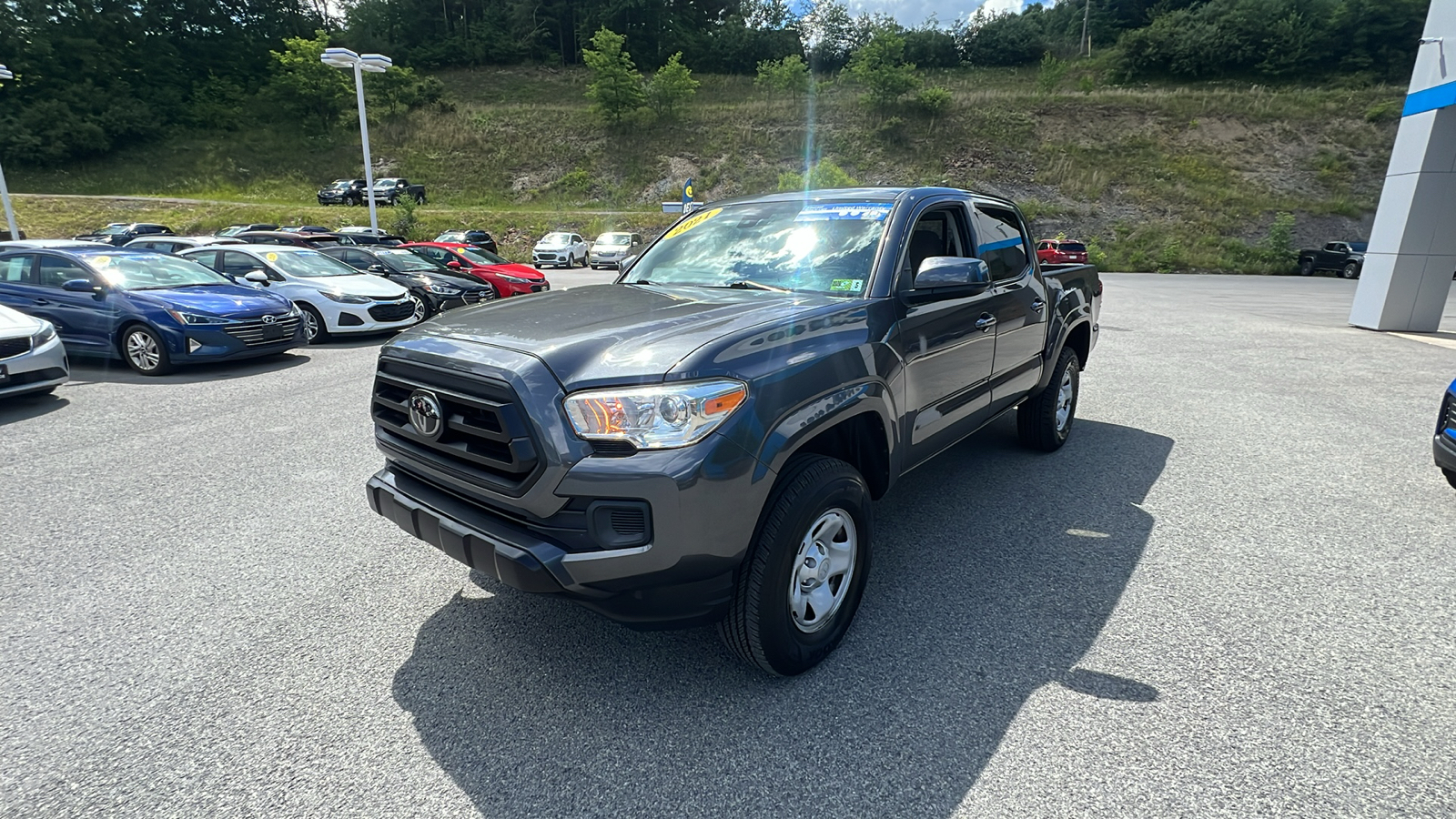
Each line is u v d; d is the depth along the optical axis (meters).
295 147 51.56
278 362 9.41
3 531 4.00
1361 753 2.21
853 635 2.92
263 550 3.76
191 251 11.21
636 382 2.18
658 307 2.85
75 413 6.64
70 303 8.62
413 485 2.71
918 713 2.43
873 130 47.59
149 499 4.49
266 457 5.33
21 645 2.88
